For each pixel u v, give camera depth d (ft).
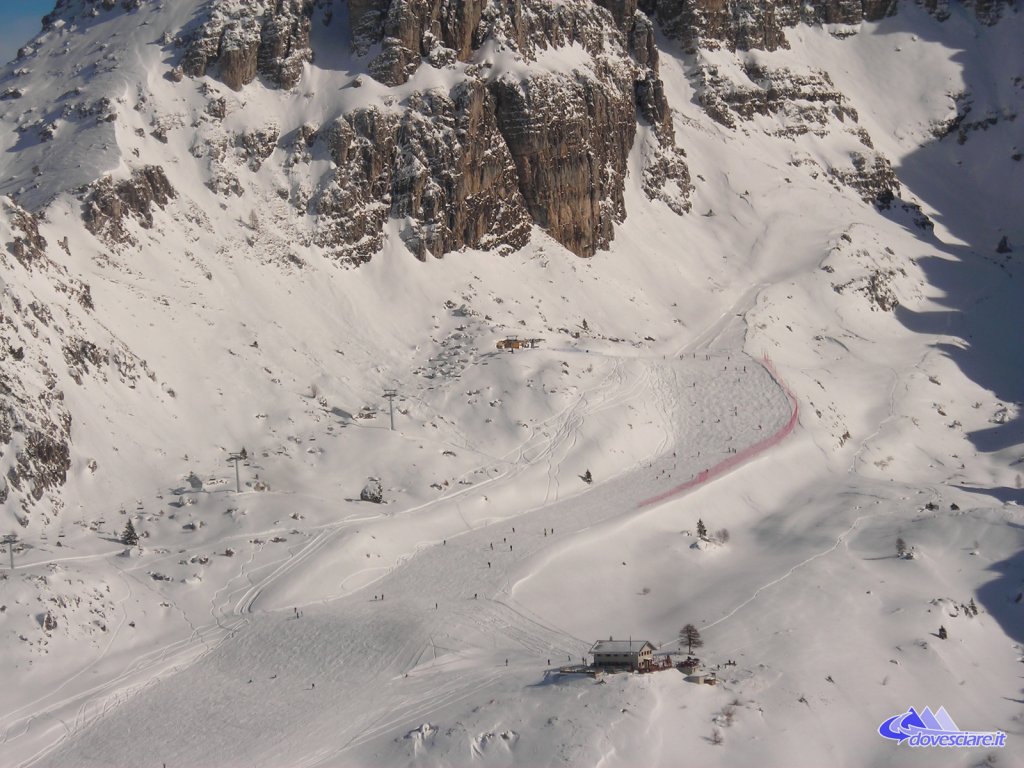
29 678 385.29
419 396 569.23
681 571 472.03
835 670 404.57
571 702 371.76
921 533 498.28
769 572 469.57
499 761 355.77
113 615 415.44
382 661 402.52
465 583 445.78
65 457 474.90
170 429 513.04
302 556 449.89
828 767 366.43
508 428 552.82
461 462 527.40
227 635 416.67
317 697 385.09
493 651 409.49
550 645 412.57
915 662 416.46
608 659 390.21
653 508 501.15
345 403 558.56
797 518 521.65
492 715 368.68
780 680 393.91
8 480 453.17
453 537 480.23
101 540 453.58
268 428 531.91
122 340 530.27
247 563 446.60
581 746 355.77
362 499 496.23
